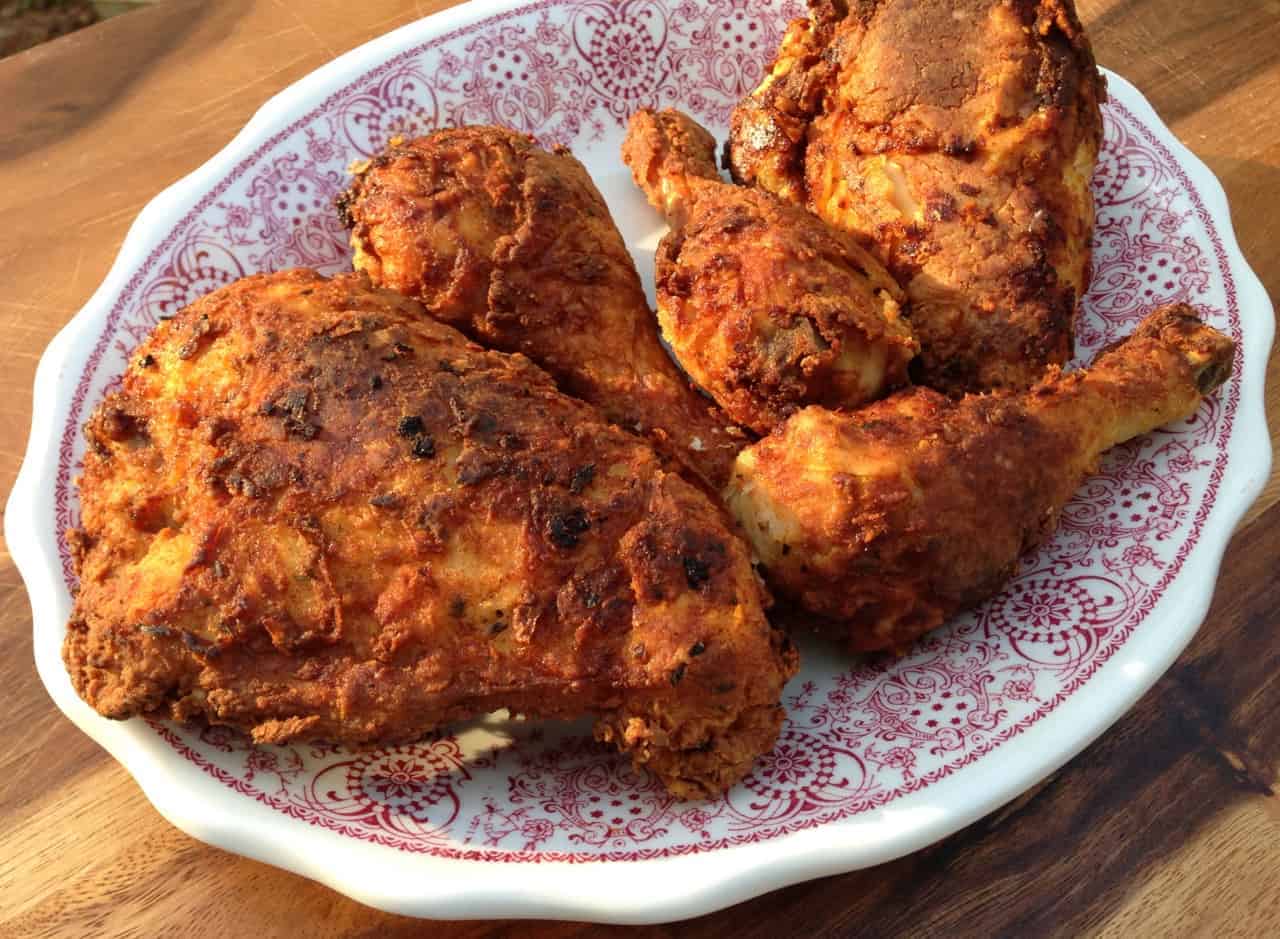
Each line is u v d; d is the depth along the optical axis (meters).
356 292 0.29
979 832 0.28
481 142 0.33
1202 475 0.31
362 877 0.24
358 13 0.46
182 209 0.36
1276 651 0.31
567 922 0.26
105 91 0.43
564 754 0.28
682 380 0.33
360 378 0.26
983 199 0.32
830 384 0.30
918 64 0.33
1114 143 0.39
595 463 0.26
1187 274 0.36
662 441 0.30
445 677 0.25
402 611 0.25
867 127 0.33
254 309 0.28
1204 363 0.32
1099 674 0.28
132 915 0.26
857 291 0.30
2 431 0.35
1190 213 0.37
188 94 0.43
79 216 0.39
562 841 0.26
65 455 0.31
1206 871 0.27
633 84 0.42
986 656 0.29
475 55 0.40
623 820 0.26
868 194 0.33
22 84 0.43
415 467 0.25
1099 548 0.31
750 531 0.29
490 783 0.27
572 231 0.32
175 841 0.27
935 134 0.32
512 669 0.25
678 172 0.37
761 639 0.26
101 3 0.73
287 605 0.25
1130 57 0.45
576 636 0.25
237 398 0.27
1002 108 0.32
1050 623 0.29
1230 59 0.44
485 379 0.27
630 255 0.36
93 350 0.33
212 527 0.25
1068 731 0.27
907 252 0.32
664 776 0.26
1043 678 0.28
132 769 0.26
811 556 0.28
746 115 0.37
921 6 0.33
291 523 0.25
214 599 0.25
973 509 0.28
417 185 0.32
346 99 0.39
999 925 0.27
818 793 0.26
